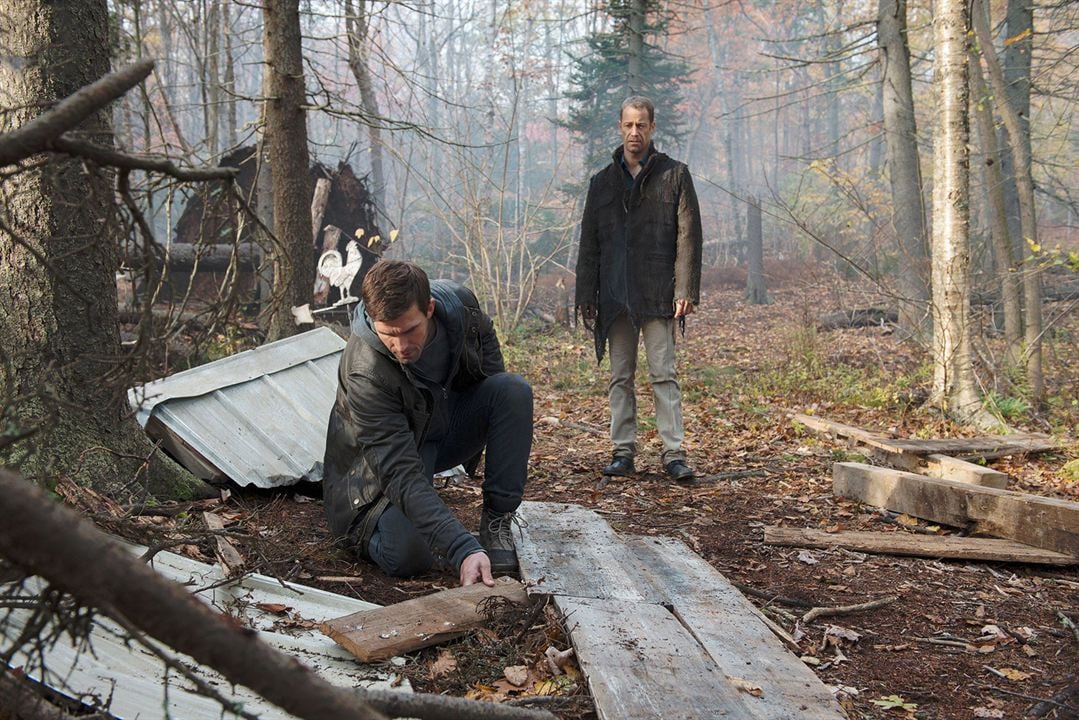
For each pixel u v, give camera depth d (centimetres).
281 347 522
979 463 622
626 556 371
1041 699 280
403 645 276
